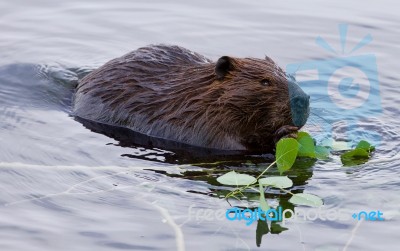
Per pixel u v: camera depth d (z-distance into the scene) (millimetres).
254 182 14102
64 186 14125
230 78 16094
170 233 12516
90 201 13555
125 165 15172
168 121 16625
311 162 15445
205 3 24797
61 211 13188
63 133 16625
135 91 17125
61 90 19031
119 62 17734
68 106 18234
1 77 19469
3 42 21844
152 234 12492
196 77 16578
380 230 12719
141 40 22312
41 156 15367
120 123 17172
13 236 12367
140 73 17281
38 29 22844
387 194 13977
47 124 17078
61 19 23547
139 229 12633
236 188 14211
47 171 14703
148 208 13344
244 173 15000
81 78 19344
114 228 12648
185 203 13562
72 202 13516
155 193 13922
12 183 14164
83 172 14742
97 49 21766
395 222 12969
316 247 12219
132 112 17047
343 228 12797
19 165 14875
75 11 24094
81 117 17578
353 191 14109
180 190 14070
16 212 13133
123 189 14055
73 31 22797
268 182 13953
